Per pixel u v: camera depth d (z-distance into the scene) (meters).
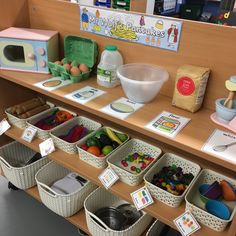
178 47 1.20
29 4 1.63
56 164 1.72
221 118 1.11
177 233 1.65
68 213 1.50
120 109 1.18
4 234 1.66
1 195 1.91
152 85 1.18
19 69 1.52
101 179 1.29
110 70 1.34
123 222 1.48
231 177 1.30
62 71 1.42
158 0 2.11
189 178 1.29
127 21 1.30
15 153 1.94
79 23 1.48
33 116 1.69
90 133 1.54
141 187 1.26
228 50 1.09
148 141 1.53
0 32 1.49
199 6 2.34
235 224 0.96
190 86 1.13
